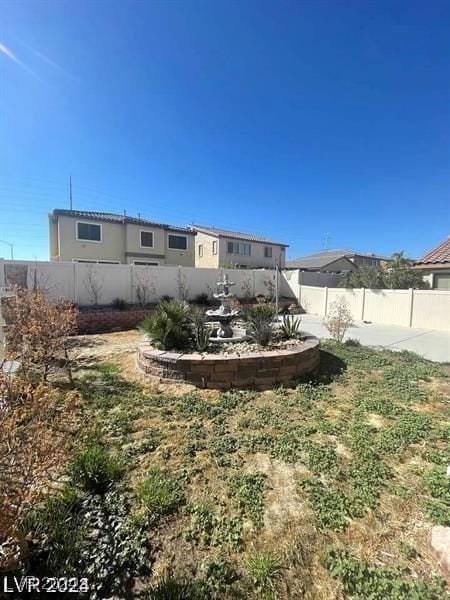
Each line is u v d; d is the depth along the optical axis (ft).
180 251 81.92
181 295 45.29
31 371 14.60
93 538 6.21
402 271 46.62
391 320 38.40
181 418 11.82
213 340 19.52
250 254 95.30
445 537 6.22
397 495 7.72
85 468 7.86
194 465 8.87
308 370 17.29
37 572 5.40
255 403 13.32
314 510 7.19
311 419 11.87
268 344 18.67
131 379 16.11
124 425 11.11
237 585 5.43
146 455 9.37
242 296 52.95
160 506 7.15
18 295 18.83
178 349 17.30
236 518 6.94
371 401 13.58
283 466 8.89
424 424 11.46
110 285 38.96
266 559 5.83
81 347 24.04
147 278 41.93
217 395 14.03
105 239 69.51
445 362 21.12
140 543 6.19
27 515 6.21
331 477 8.39
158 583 5.41
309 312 50.78
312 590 5.35
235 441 10.17
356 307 42.27
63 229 64.49
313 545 6.26
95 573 5.50
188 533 6.50
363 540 6.39
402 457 9.41
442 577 5.56
